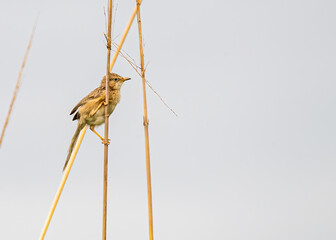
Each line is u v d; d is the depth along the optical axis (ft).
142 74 30.19
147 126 30.04
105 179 29.50
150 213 29.60
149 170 29.68
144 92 30.25
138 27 30.17
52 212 33.06
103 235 28.68
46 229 32.45
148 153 29.89
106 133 30.76
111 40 31.50
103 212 28.89
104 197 29.12
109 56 31.55
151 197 29.73
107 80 31.40
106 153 30.27
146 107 30.14
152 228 29.53
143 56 30.22
